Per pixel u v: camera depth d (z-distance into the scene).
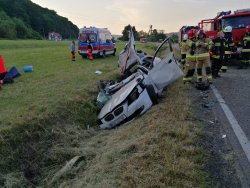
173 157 4.08
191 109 6.33
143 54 9.98
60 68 14.81
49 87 9.55
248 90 7.87
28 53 27.78
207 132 5.00
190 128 5.11
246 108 6.25
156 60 9.41
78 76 11.55
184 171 3.72
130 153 4.60
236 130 5.04
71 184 4.36
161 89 7.76
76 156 5.20
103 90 8.42
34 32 112.81
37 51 31.17
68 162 5.06
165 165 3.92
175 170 3.73
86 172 4.51
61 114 6.87
